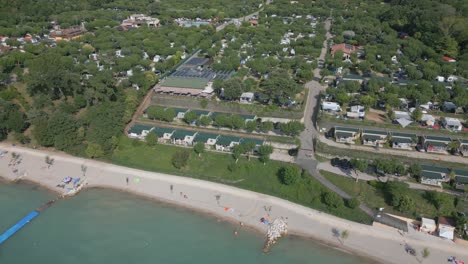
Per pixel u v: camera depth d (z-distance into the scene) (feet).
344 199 473.26
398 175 501.97
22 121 637.71
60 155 596.29
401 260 395.55
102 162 577.84
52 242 433.89
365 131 575.38
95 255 414.82
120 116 640.17
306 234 436.76
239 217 467.52
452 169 490.90
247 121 615.16
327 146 553.64
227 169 544.21
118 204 496.64
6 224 460.96
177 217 472.44
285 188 505.25
